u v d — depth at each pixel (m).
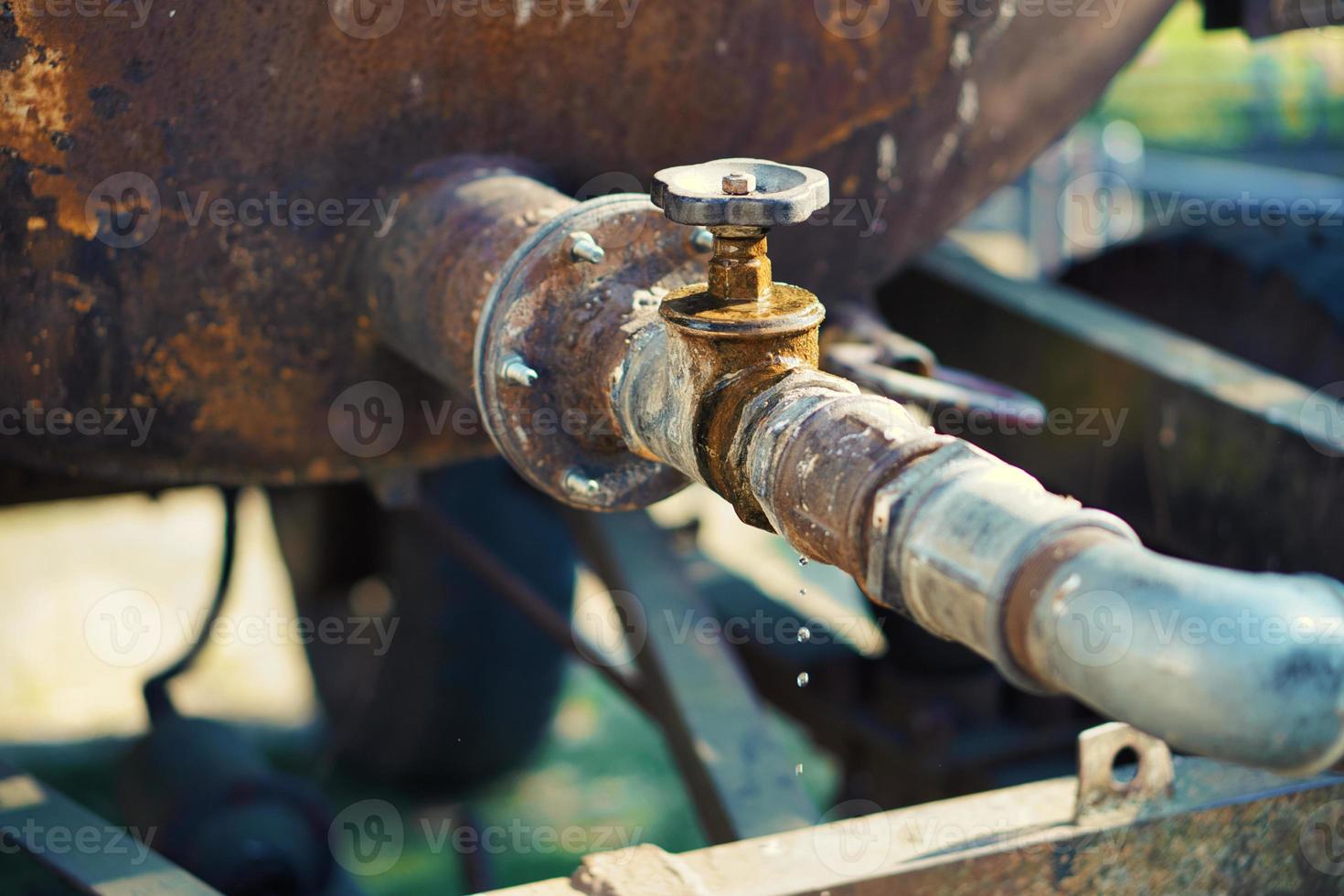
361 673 2.73
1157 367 1.81
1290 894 1.41
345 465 1.56
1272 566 1.72
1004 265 4.59
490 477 2.57
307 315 1.48
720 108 1.54
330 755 2.81
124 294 1.44
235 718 3.05
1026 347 1.98
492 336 1.34
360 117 1.43
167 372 1.47
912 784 2.14
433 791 2.79
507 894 1.32
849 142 1.60
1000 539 1.07
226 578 2.23
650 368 1.29
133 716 3.02
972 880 1.34
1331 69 5.36
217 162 1.41
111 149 1.39
